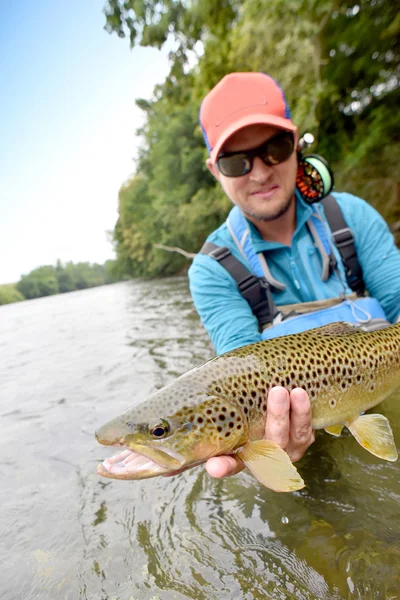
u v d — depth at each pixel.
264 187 0.70
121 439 0.46
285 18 2.35
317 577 0.47
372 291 0.78
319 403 0.52
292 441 0.49
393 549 0.48
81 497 0.71
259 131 0.69
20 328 3.79
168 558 0.54
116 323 2.79
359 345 0.56
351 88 2.91
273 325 0.71
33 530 0.64
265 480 0.44
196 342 1.66
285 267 0.76
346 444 0.72
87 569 0.54
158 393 0.48
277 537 0.54
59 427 1.04
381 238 0.77
